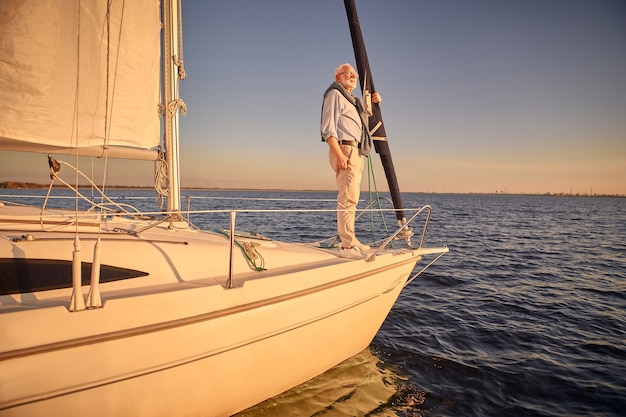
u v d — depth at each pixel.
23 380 1.72
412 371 3.94
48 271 2.15
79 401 1.87
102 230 2.96
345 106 3.33
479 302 6.65
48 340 1.78
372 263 3.62
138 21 3.10
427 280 8.20
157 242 2.78
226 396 2.53
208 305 2.32
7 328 1.70
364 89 4.16
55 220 2.93
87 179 2.69
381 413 3.11
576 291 7.69
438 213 38.59
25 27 2.44
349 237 3.60
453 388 3.64
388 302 3.93
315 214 29.97
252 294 2.56
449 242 15.16
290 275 2.83
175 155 3.73
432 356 4.33
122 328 1.99
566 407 3.39
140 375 2.06
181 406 2.28
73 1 2.64
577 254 12.88
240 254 3.01
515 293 7.38
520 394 3.59
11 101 2.44
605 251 13.77
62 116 2.69
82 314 1.89
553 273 9.49
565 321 5.78
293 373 3.03
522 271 9.63
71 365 1.84
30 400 1.74
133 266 2.42
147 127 3.32
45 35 2.54
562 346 4.79
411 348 4.52
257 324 2.57
